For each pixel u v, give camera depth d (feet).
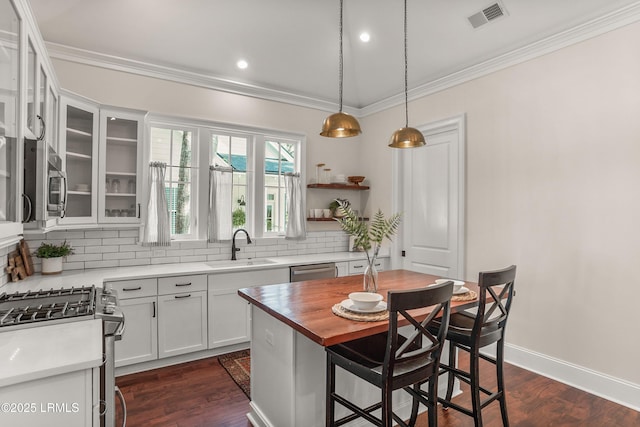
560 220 9.59
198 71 12.15
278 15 10.50
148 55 11.12
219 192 12.59
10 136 4.58
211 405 8.20
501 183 10.96
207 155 12.54
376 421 5.39
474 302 7.17
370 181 16.03
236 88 13.10
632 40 8.32
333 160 15.78
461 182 12.02
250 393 8.16
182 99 12.14
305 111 14.90
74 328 5.31
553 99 9.74
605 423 7.62
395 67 12.85
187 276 10.37
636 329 8.25
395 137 8.61
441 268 13.15
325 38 11.63
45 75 6.82
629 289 8.36
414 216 14.25
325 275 13.10
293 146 14.82
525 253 10.34
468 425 7.54
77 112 9.29
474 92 11.76
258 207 13.69
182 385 9.11
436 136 13.34
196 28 10.52
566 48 9.48
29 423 4.07
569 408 8.20
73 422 4.30
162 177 11.39
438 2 9.82
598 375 8.81
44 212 5.46
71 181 9.29
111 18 9.73
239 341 11.27
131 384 9.13
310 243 15.02
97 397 4.48
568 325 9.41
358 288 8.25
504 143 10.89
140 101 11.39
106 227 10.15
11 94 4.62
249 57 12.00
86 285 8.24
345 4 10.24
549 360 9.74
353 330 5.37
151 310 9.84
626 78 8.41
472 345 6.59
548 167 9.85
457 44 11.04
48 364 4.15
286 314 6.19
